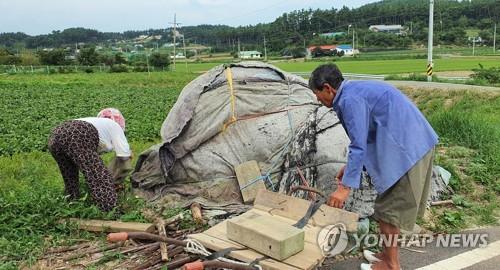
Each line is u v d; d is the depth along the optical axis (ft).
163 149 21.36
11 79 149.38
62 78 156.97
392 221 13.94
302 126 20.72
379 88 13.58
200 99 21.49
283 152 20.63
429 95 93.66
